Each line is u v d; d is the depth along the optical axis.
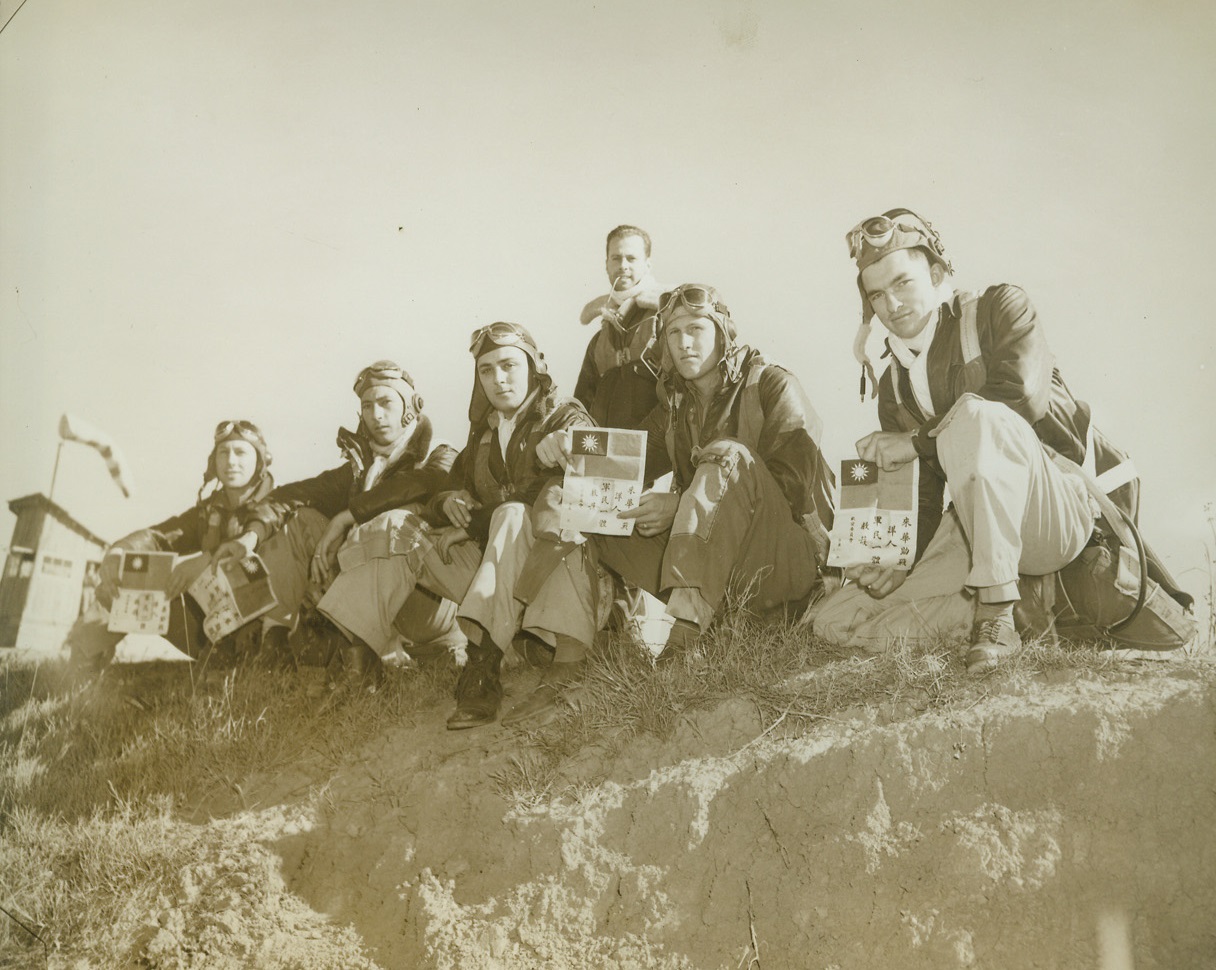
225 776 6.41
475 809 5.85
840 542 6.17
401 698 6.59
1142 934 4.98
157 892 5.90
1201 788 5.19
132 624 6.92
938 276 6.21
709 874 5.45
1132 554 5.91
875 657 5.95
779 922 5.30
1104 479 5.97
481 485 6.66
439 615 6.71
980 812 5.27
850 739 5.57
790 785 5.52
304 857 5.94
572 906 5.50
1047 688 5.59
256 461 6.91
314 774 6.32
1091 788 5.23
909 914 5.16
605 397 6.55
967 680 5.72
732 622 6.19
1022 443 5.98
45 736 6.75
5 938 5.89
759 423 6.32
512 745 6.11
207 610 6.89
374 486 6.80
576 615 6.37
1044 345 6.09
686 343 6.43
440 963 5.45
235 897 5.78
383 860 5.82
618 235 6.57
